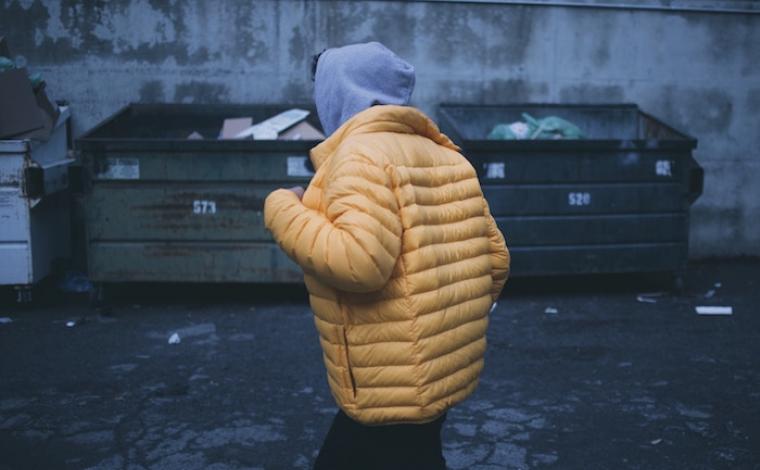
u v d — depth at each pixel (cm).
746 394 461
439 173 233
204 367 502
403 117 227
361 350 216
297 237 209
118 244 626
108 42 739
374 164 211
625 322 612
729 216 843
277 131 680
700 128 827
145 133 732
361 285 204
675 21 806
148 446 386
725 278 766
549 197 665
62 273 716
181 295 689
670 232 687
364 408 219
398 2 764
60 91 740
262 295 693
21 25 729
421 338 214
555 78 798
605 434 404
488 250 247
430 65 778
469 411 434
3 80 625
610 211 675
